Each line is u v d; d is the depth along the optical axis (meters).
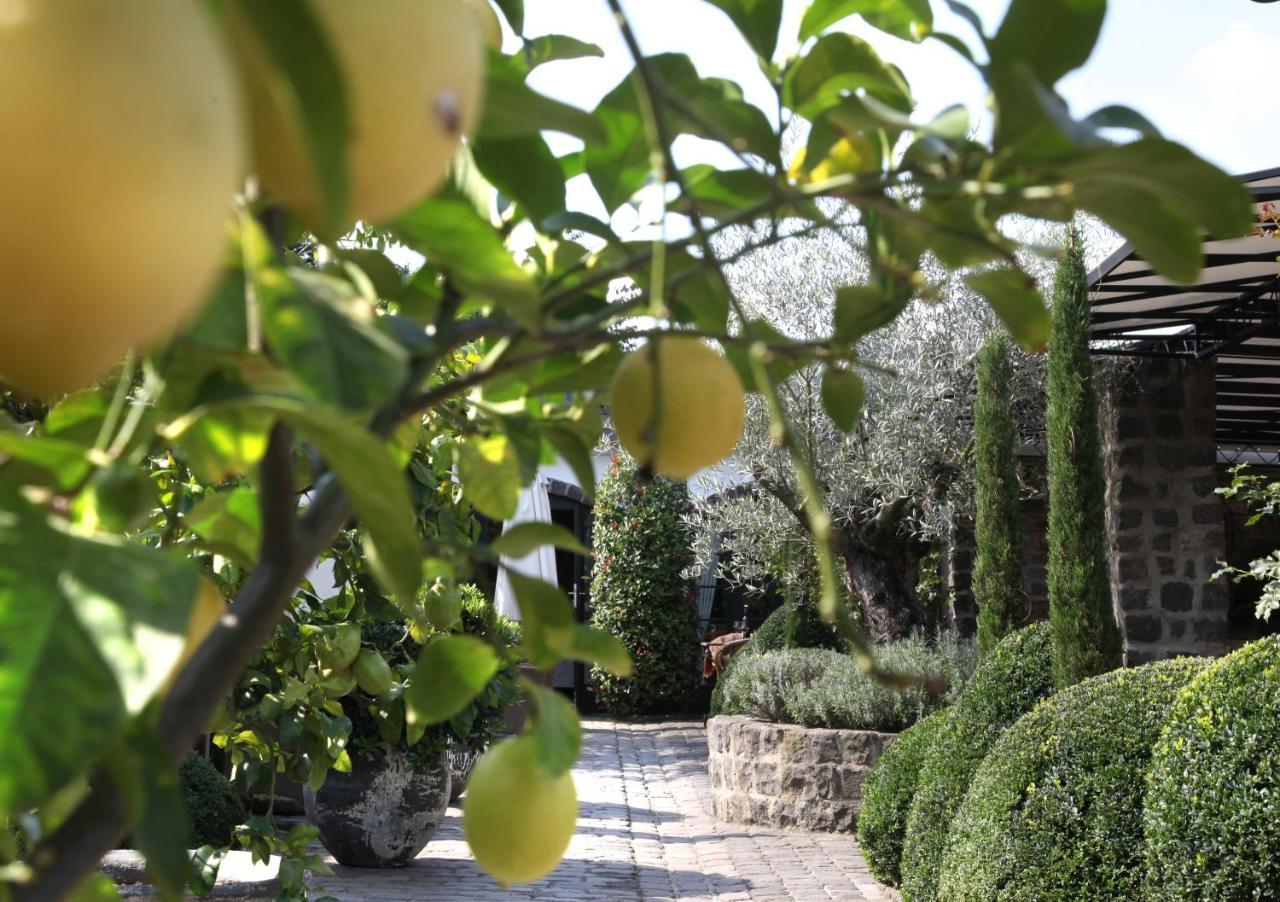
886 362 10.05
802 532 10.65
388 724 3.03
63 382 0.34
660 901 6.77
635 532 15.12
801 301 10.09
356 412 0.45
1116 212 0.64
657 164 0.61
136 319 0.33
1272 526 11.80
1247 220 0.60
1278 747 3.97
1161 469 8.25
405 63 0.43
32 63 0.31
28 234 0.31
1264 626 11.83
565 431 0.92
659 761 11.90
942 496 10.30
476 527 3.25
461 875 7.21
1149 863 4.31
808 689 9.38
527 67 0.95
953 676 8.88
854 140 0.81
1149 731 4.71
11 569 0.41
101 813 0.51
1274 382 9.77
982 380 8.04
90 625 0.40
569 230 0.85
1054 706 5.09
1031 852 4.71
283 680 2.76
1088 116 0.64
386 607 2.97
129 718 0.39
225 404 0.47
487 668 0.82
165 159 0.32
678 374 0.71
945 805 5.95
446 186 0.82
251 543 0.90
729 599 16.88
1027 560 10.82
